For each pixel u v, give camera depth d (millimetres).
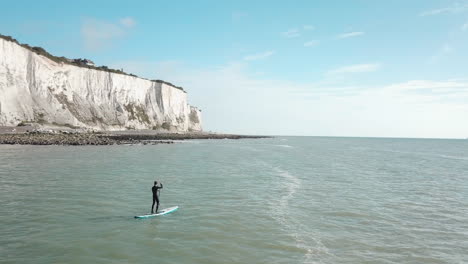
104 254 11977
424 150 100062
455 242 14180
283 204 20375
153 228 15156
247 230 15086
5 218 16000
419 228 16094
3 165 35094
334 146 116562
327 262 11711
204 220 16562
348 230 15461
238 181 28781
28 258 11461
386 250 13062
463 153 86812
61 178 27578
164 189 24344
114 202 19766
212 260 11664
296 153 69625
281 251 12641
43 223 15383
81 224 15438
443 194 25188
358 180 31422
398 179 33000
